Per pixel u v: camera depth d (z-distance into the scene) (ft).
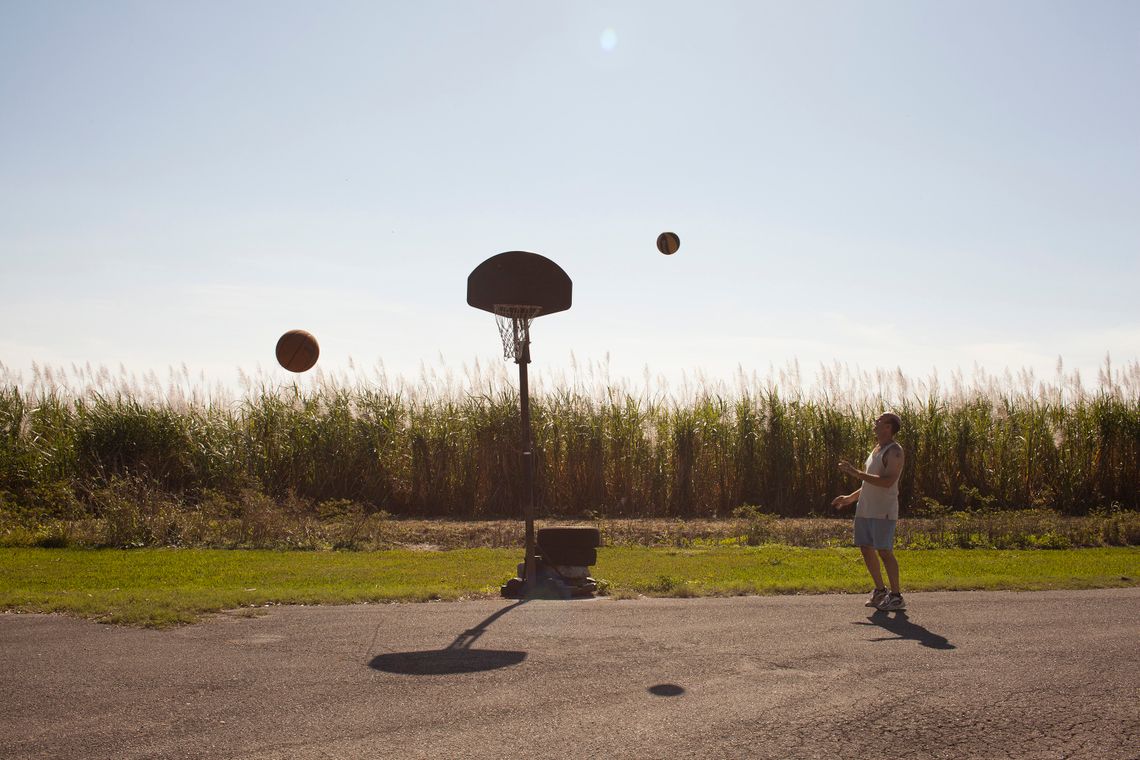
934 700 19.79
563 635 25.93
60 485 63.41
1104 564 43.98
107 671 21.50
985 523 56.03
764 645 24.81
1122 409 74.43
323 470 71.36
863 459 73.92
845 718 18.54
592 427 72.74
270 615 28.63
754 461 73.77
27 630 25.99
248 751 16.35
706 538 56.90
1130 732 17.94
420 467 71.46
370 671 21.75
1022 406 77.51
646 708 19.07
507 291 34.94
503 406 72.74
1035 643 25.27
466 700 19.52
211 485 69.77
